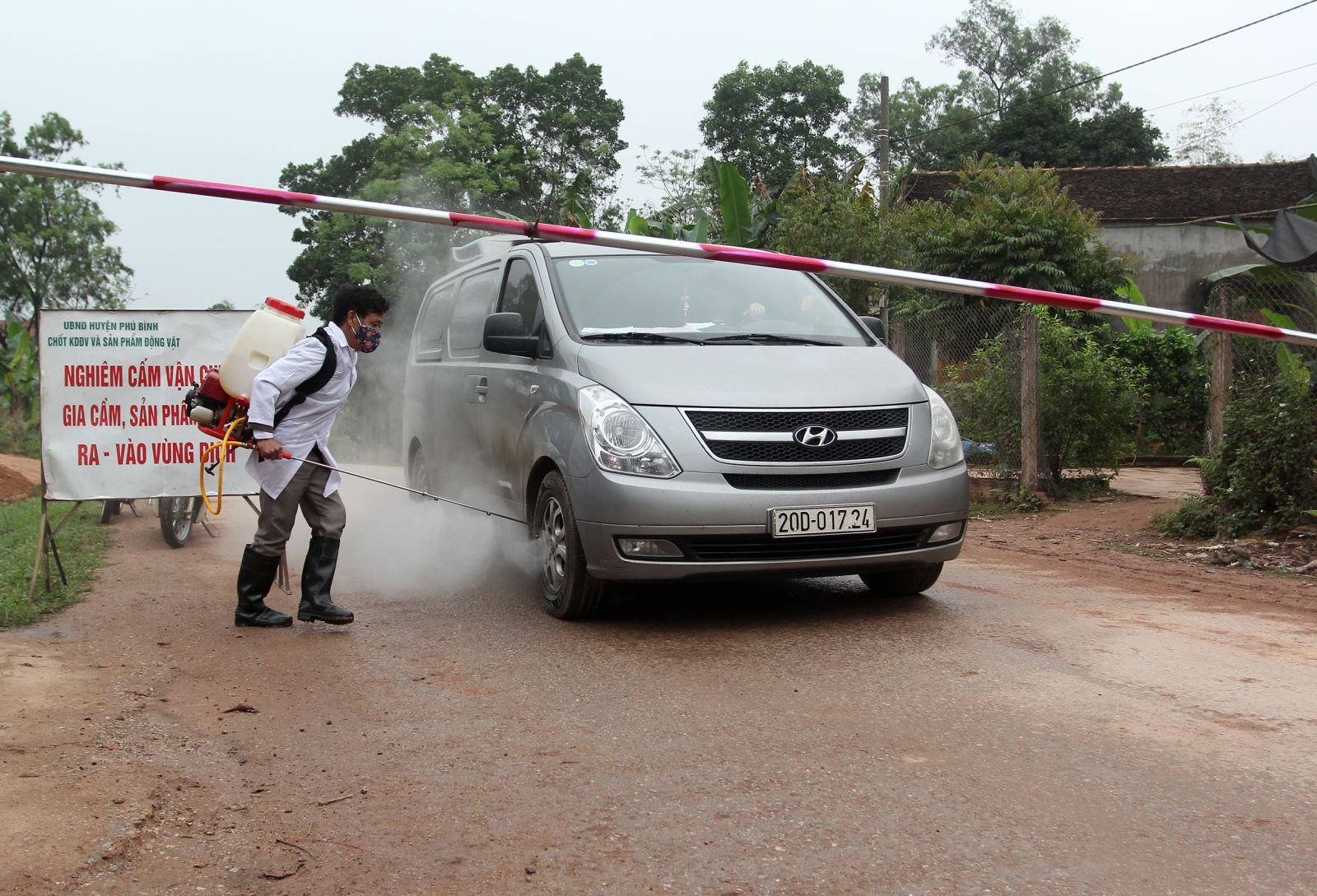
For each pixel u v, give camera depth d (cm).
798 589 627
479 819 312
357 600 609
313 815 315
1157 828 302
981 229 1781
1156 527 878
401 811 318
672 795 326
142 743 377
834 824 305
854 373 556
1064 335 1077
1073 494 1109
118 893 269
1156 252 2581
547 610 566
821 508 507
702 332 596
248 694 434
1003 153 4384
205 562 760
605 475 507
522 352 592
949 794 325
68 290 5066
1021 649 489
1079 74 5353
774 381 534
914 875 275
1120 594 624
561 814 314
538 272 638
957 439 558
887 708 406
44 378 614
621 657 480
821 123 4950
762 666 462
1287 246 759
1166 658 474
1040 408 1042
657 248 516
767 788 330
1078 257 1791
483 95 3881
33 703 418
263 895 268
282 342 559
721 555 504
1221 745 366
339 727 393
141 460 626
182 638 524
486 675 454
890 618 552
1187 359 1666
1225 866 279
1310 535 770
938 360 1299
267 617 548
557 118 3878
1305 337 579
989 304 1647
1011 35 5547
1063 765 348
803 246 1767
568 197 1903
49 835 299
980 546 831
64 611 589
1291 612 576
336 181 3706
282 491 534
